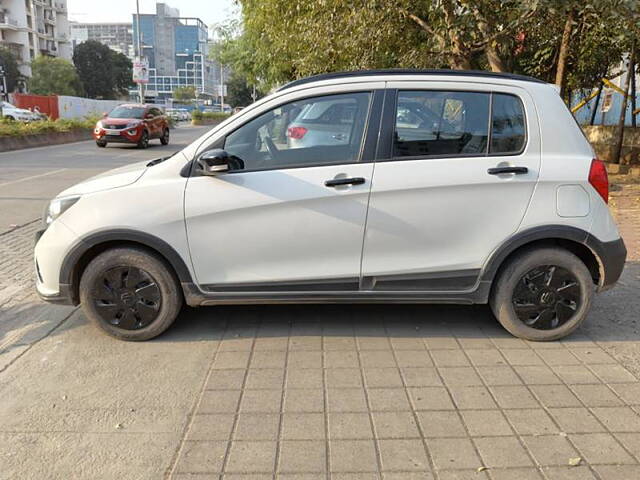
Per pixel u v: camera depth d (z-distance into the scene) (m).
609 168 13.06
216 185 3.97
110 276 4.13
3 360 3.97
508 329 4.21
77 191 4.14
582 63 11.55
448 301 4.15
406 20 9.77
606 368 3.79
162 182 4.01
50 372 3.79
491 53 9.40
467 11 8.66
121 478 2.73
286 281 4.06
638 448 2.93
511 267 4.09
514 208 3.98
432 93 4.01
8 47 86.12
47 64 76.62
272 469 2.78
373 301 4.13
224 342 4.20
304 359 3.92
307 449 2.93
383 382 3.60
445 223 3.98
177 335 4.32
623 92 13.26
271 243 4.00
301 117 4.04
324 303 4.58
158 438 3.04
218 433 3.08
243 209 3.96
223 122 4.10
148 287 4.12
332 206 3.95
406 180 3.93
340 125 4.02
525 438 3.01
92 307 4.17
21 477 2.75
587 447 2.94
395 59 10.50
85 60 89.12
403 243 4.01
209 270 4.06
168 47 132.50
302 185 3.93
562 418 3.20
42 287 4.24
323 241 4.00
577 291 4.12
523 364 3.85
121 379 3.68
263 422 3.17
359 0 8.99
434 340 4.22
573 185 3.99
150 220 3.98
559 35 10.24
